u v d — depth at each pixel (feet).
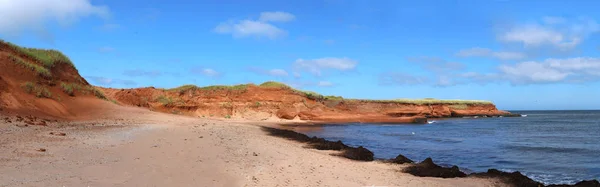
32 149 39.75
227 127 105.91
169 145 51.29
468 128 169.27
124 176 31.27
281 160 47.78
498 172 46.73
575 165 62.28
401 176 44.45
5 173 28.99
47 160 35.01
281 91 216.54
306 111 208.33
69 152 40.04
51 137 50.65
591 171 56.65
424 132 139.74
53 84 100.32
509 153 77.20
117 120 93.56
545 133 142.51
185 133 71.31
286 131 107.86
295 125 172.76
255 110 204.64
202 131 80.94
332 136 117.29
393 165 53.01
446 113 288.10
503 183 42.34
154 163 37.47
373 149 82.28
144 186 28.68
